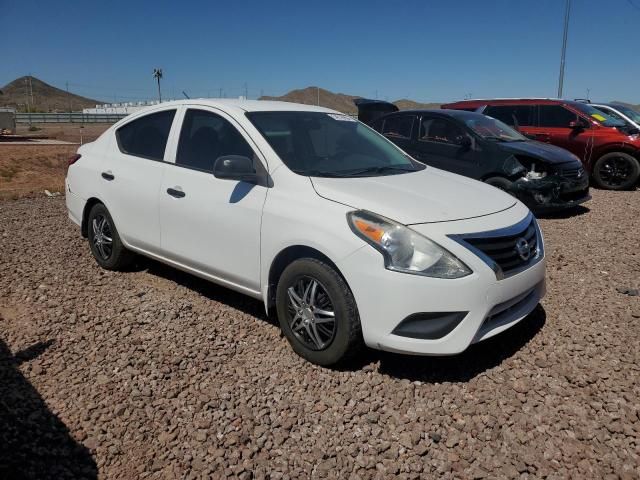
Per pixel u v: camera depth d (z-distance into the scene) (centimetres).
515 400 328
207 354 384
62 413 317
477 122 873
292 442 294
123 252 535
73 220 593
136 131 523
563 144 1131
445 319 326
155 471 274
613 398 331
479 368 366
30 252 624
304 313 365
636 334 414
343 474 271
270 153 402
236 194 405
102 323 433
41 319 441
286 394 337
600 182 1115
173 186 454
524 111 1175
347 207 351
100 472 273
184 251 452
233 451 286
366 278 329
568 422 309
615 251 644
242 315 449
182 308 460
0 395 332
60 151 2395
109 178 520
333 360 355
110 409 321
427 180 422
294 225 362
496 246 346
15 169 1844
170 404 327
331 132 466
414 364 371
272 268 384
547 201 796
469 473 272
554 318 443
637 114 1290
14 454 279
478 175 827
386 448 289
